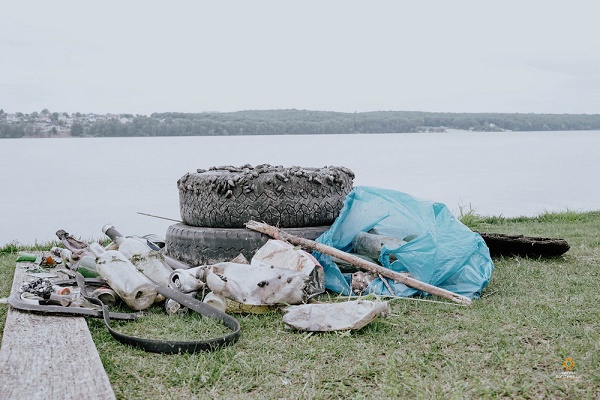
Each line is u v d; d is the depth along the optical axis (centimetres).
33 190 1844
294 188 564
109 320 416
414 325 412
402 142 8250
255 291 443
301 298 447
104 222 1207
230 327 409
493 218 1060
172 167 3020
